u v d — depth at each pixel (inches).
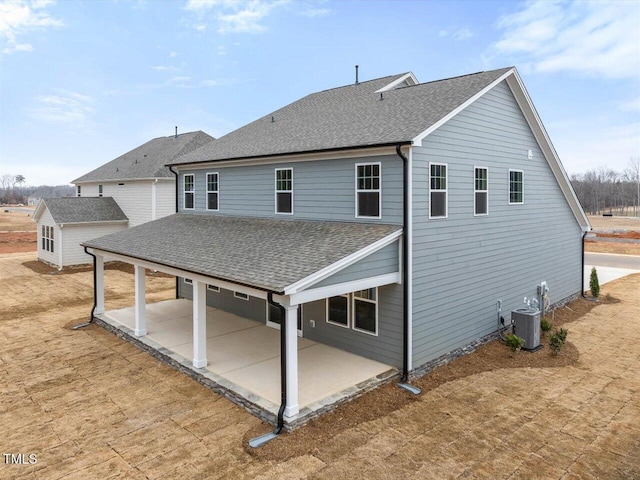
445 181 409.7
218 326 519.5
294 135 532.4
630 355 441.7
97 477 240.4
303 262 332.5
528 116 529.3
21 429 295.9
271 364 394.3
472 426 297.1
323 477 238.5
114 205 1114.1
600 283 821.9
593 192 3378.4
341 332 430.6
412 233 373.4
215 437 283.3
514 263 524.1
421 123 392.5
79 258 1024.2
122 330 500.1
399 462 253.3
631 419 307.3
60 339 498.6
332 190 438.6
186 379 380.8
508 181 506.3
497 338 493.7
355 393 334.3
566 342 483.2
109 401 339.0
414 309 378.3
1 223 2253.9
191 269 375.2
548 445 272.7
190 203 671.8
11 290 787.4
